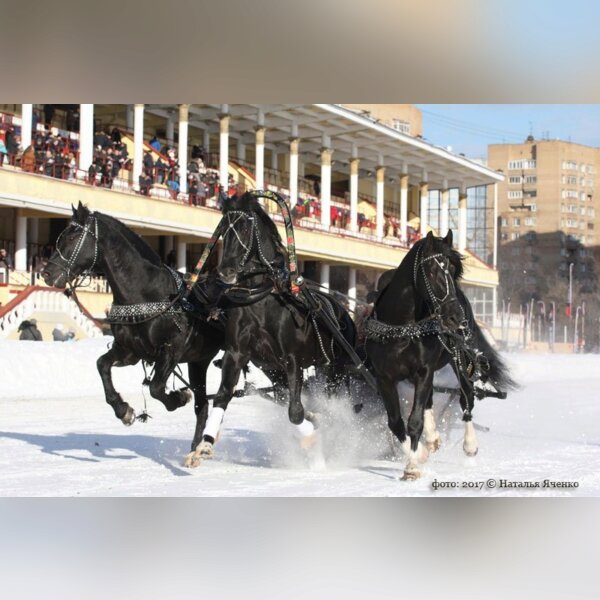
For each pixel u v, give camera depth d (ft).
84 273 36.47
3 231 100.27
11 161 94.12
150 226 109.40
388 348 33.45
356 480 33.78
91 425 51.83
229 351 34.01
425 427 36.60
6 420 53.42
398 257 161.79
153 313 35.42
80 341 82.58
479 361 38.45
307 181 164.25
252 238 33.68
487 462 39.58
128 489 31.53
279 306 34.24
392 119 187.93
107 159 110.01
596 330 238.27
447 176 184.85
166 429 50.70
